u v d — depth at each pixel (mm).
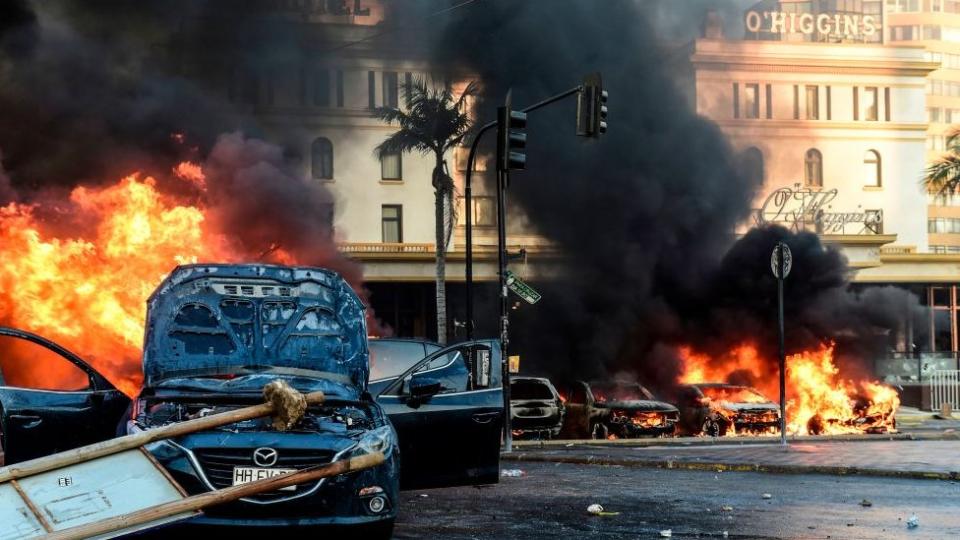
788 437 23719
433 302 49625
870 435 24219
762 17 58500
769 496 11445
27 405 8281
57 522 5914
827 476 14156
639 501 11062
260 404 7512
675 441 22234
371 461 7105
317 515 7426
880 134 57875
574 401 27000
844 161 57562
